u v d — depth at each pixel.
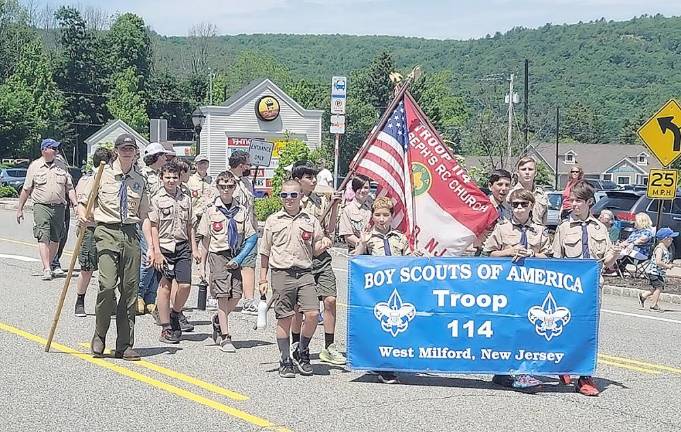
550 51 143.25
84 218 9.25
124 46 102.25
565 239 8.80
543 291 8.37
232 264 9.69
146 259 11.31
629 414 7.68
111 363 9.11
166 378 8.54
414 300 8.40
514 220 8.66
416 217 9.42
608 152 102.56
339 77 20.31
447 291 8.39
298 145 33.38
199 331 11.05
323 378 8.69
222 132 50.59
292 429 6.95
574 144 103.75
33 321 11.20
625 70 136.00
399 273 8.41
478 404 7.85
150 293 11.99
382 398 7.96
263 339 10.57
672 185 18.06
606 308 14.96
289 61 166.38
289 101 51.53
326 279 9.27
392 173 9.26
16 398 7.71
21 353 9.45
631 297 16.89
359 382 8.55
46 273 14.76
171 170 10.18
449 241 9.44
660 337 11.93
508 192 9.66
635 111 122.62
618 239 22.09
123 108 93.50
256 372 8.87
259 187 40.38
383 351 8.42
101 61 96.00
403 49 160.50
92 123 93.12
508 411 7.64
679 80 132.12
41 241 14.70
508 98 59.91
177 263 10.23
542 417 7.48
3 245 20.44
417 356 8.41
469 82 128.12
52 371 8.71
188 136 103.38
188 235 10.35
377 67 85.12
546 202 9.84
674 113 17.77
